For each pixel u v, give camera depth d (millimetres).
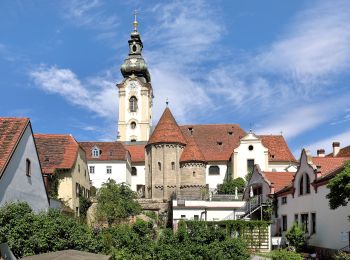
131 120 105250
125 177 87125
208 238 21266
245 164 78125
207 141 86875
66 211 40875
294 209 43406
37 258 16984
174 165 75375
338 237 33312
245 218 54219
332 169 38844
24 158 28859
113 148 89375
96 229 32781
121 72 110000
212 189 77750
